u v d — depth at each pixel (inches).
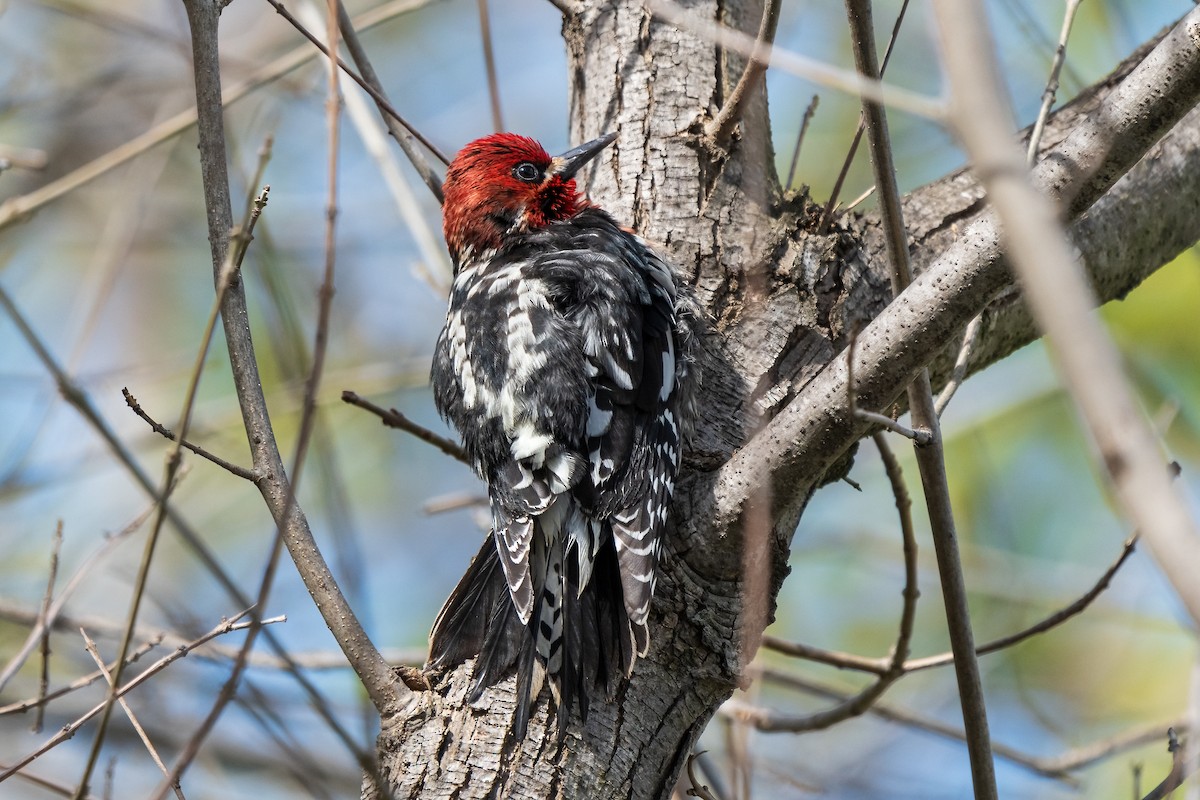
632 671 262.5
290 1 475.5
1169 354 458.3
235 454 557.6
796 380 296.8
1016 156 127.9
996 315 320.5
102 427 232.5
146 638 415.8
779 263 307.9
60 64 617.9
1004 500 497.4
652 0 244.2
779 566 268.8
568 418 295.9
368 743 238.7
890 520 527.2
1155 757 417.7
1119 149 222.7
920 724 382.0
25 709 288.2
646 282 309.4
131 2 625.0
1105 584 319.3
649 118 336.5
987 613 492.4
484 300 323.6
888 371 243.0
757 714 354.3
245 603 223.0
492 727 255.6
